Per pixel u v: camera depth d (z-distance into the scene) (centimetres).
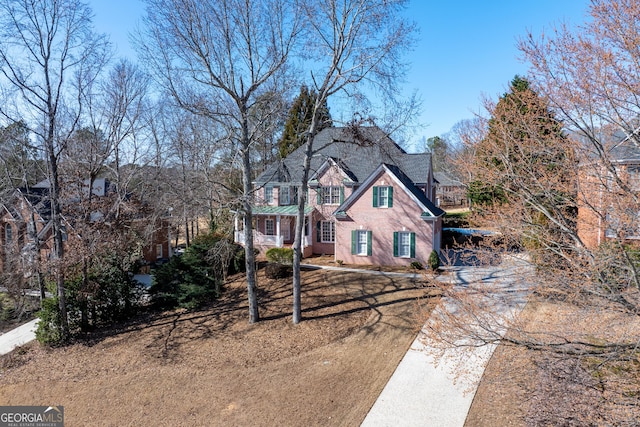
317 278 2088
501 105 912
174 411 1044
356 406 1001
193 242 2188
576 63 757
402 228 2253
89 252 1630
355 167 2781
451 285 927
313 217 2695
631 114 746
